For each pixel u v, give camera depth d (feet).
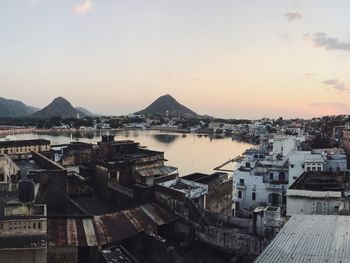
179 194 190.19
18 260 108.78
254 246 164.66
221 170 495.82
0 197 136.05
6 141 359.66
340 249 103.19
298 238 112.78
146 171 279.08
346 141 421.18
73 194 241.14
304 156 253.85
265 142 583.58
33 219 108.78
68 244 145.59
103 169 238.48
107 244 154.71
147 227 175.22
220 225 187.42
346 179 208.74
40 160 228.22
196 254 174.29
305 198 177.58
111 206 220.84
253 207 253.24
